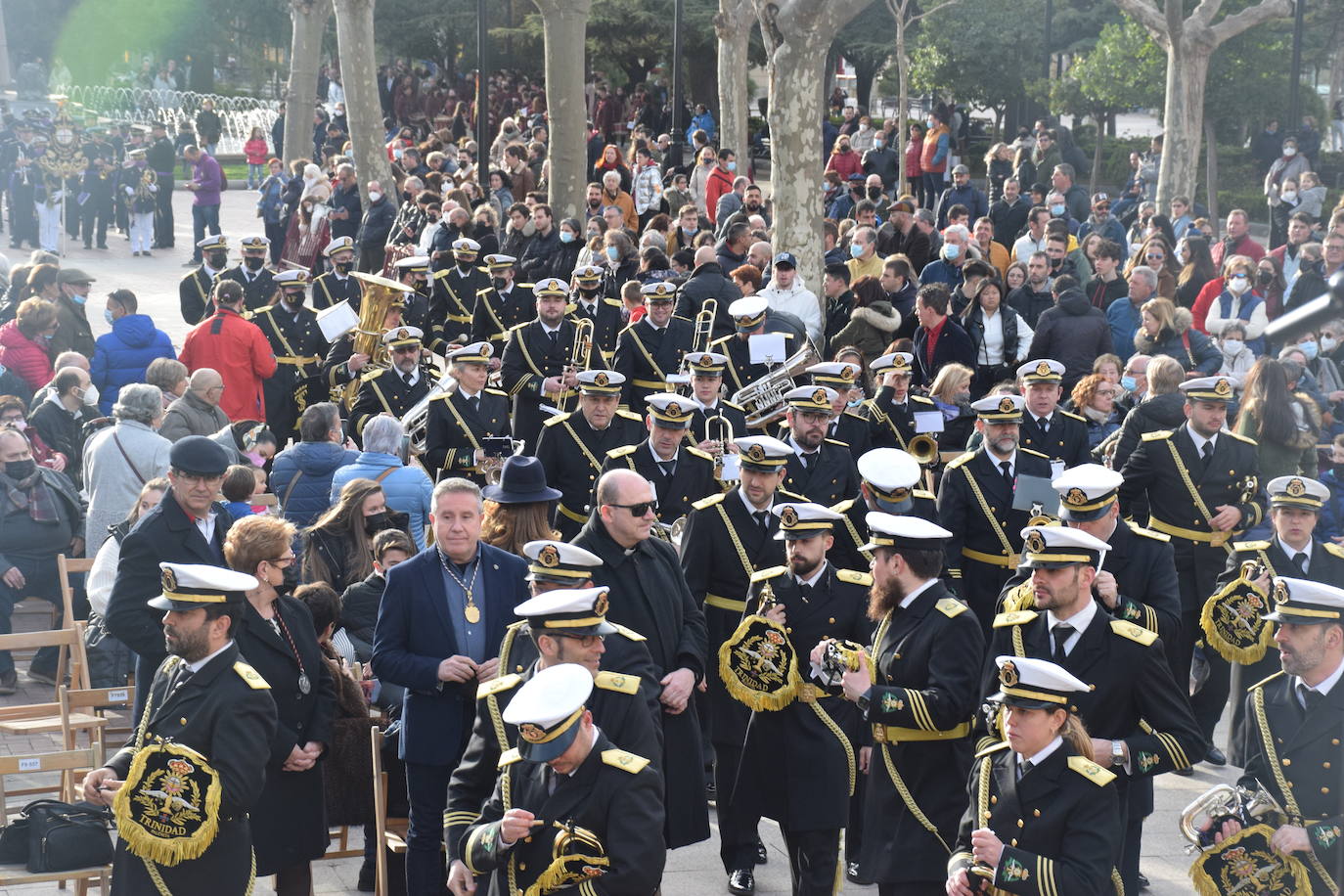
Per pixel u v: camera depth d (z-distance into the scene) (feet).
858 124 122.52
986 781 19.12
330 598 25.32
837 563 31.07
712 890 27.30
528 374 47.96
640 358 46.93
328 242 88.07
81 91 173.27
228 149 165.48
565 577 21.08
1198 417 32.22
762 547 28.27
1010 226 76.89
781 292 51.72
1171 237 66.08
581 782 17.71
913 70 137.39
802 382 41.34
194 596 20.31
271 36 192.85
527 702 17.26
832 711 24.64
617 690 19.62
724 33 93.25
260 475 35.42
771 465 28.07
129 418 36.06
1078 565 21.75
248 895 20.85
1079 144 140.15
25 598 37.60
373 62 93.81
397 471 34.81
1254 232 111.14
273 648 23.06
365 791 25.82
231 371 49.44
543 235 68.59
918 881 22.50
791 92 60.70
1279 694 21.54
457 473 40.11
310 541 29.86
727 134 101.35
